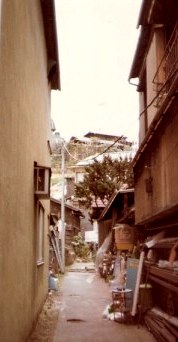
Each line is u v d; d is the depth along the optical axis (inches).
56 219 797.9
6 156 195.2
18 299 242.1
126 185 956.0
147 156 412.2
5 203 194.1
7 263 201.5
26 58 278.1
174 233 382.9
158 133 349.4
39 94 395.5
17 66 231.5
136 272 428.8
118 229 622.8
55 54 530.9
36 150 365.4
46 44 499.8
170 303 343.6
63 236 1026.7
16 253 233.3
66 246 1376.7
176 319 313.7
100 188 1042.7
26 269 283.6
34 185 343.6
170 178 306.0
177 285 296.0
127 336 323.6
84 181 1096.2
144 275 420.5
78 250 1524.4
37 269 380.5
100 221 1082.1
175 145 288.4
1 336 186.2
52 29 465.4
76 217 1647.4
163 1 343.9
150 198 394.9
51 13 429.7
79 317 413.1
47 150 534.9
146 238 498.6
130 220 650.2
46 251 540.7
